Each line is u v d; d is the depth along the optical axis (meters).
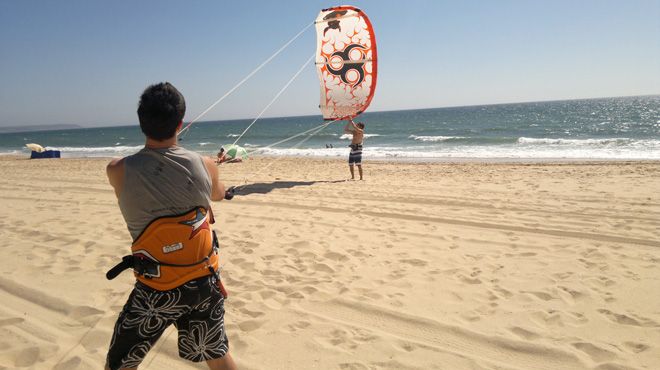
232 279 4.20
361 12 9.41
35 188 9.98
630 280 4.02
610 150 19.22
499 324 3.28
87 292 3.90
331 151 24.36
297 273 4.36
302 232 5.77
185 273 1.87
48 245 5.31
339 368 2.76
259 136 45.81
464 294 3.81
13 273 4.38
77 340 3.11
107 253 4.98
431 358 2.87
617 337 3.06
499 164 14.67
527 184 9.16
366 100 10.15
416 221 6.25
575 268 4.36
